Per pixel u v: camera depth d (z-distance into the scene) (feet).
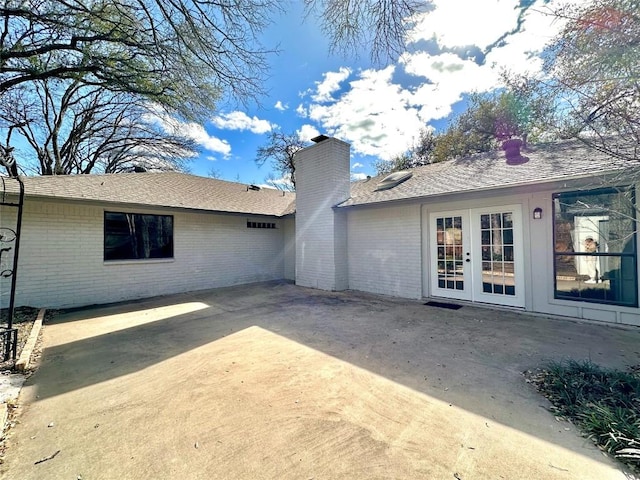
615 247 15.72
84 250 23.85
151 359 12.44
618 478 5.76
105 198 23.68
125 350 13.56
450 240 22.61
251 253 36.09
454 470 6.07
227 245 33.68
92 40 15.17
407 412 8.25
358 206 26.25
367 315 19.36
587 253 16.61
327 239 29.96
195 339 15.06
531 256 18.57
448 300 22.70
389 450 6.72
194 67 15.99
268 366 11.53
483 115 43.91
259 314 20.18
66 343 14.58
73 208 23.38
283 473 6.10
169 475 6.09
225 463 6.41
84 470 6.25
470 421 7.75
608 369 10.34
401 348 13.23
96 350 13.57
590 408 7.84
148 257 27.55
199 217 31.30
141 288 26.86
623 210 15.35
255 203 37.91
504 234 19.83
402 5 12.25
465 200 21.39
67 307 22.84
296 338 14.93
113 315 20.36
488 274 20.66
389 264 26.55
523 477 5.85
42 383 10.32
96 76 16.90
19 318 18.44
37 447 6.98
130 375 10.91
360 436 7.25
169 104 17.92
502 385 9.64
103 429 7.68
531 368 10.84
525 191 17.85
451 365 11.30
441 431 7.38
